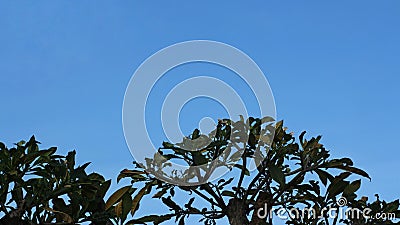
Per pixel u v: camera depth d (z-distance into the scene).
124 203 4.54
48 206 4.49
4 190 4.27
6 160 4.40
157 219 4.70
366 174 5.82
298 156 5.91
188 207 5.92
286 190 6.12
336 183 5.96
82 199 4.38
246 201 5.81
